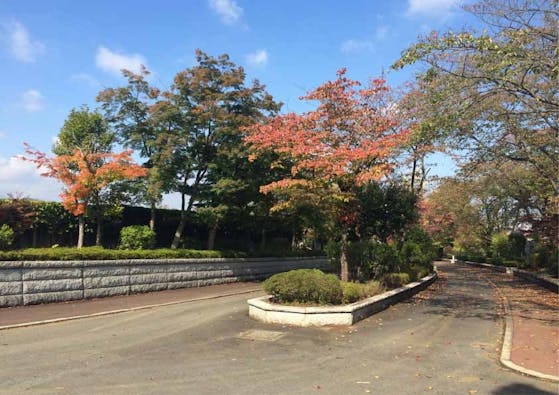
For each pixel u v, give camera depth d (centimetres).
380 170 1298
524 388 632
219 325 1054
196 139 1884
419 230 2581
